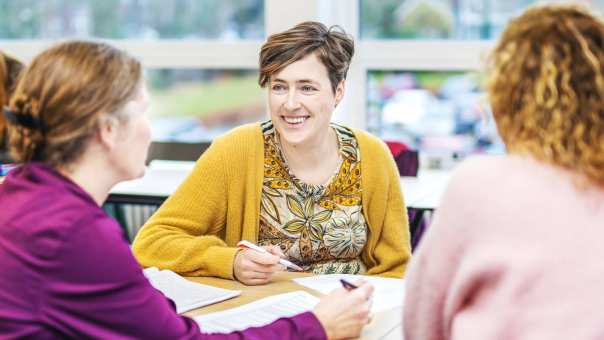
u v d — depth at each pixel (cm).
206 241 196
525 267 108
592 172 109
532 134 113
